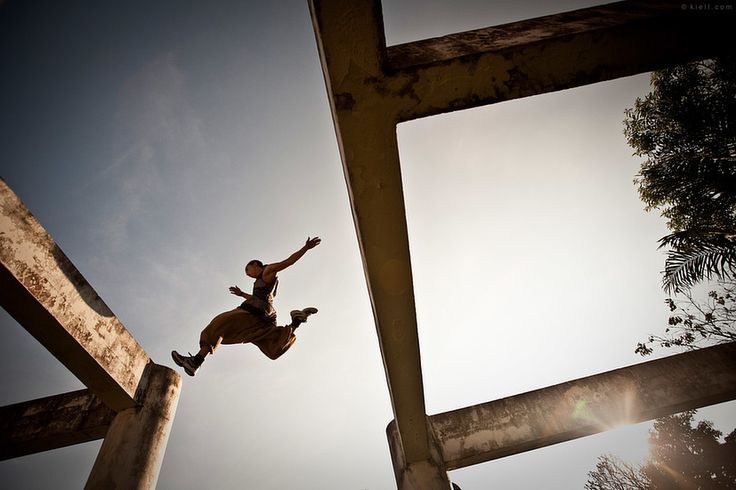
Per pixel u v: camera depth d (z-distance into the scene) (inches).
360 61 72.9
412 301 129.6
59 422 204.1
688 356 252.5
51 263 141.0
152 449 177.2
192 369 130.9
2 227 123.0
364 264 119.2
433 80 78.5
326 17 65.2
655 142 260.1
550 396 247.3
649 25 78.9
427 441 211.2
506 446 227.1
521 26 86.4
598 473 778.2
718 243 212.1
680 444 690.2
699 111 235.5
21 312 133.4
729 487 607.5
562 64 82.6
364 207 98.8
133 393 181.6
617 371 254.4
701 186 237.8
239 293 168.7
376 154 88.0
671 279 222.4
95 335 161.2
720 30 81.7
